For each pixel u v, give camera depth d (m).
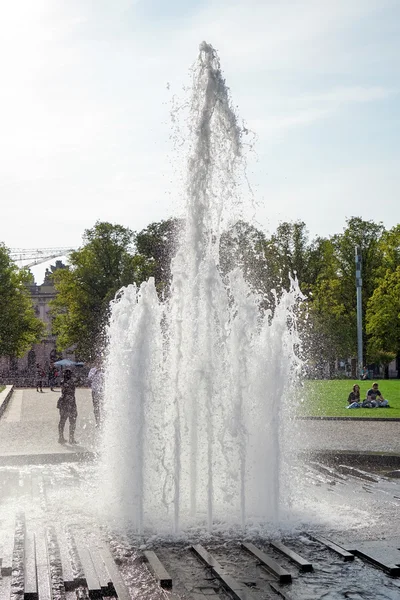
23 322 74.62
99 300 73.44
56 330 77.56
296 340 11.34
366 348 71.69
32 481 13.02
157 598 7.27
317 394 40.22
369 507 11.28
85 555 8.54
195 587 7.64
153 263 75.44
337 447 17.67
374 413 27.62
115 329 12.09
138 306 10.84
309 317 67.88
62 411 18.53
